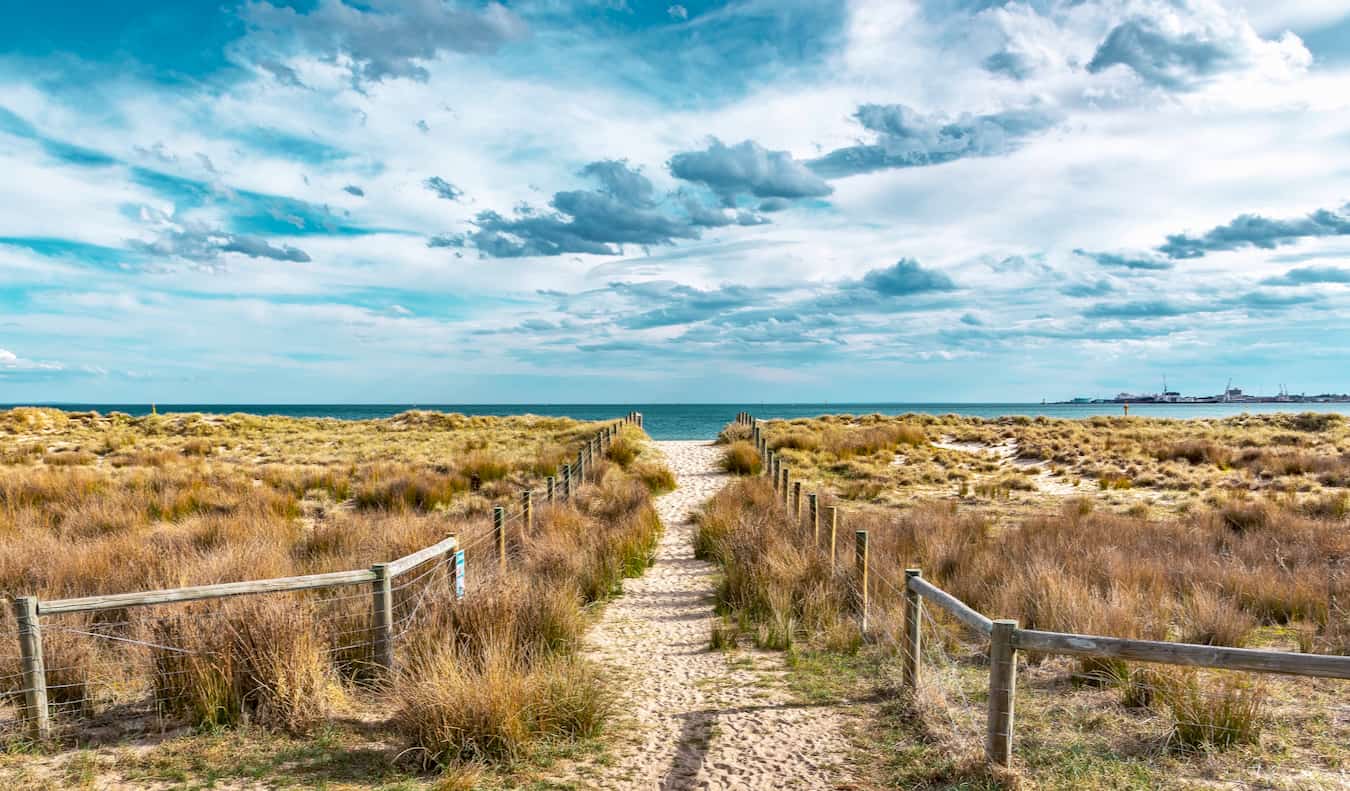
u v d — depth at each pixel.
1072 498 18.34
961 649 7.24
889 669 6.73
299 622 5.87
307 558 10.84
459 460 22.72
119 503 14.80
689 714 5.91
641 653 7.68
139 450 26.03
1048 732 5.21
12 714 5.61
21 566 9.38
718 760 5.05
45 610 5.37
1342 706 5.59
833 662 7.21
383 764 4.92
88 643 6.51
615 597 10.14
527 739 5.11
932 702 5.75
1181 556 10.73
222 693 5.55
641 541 12.70
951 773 4.66
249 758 4.98
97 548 10.03
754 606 9.08
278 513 15.27
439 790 4.51
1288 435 28.98
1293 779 4.44
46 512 14.21
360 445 29.70
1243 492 17.42
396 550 10.20
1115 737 5.13
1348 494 16.23
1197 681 5.70
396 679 6.04
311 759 4.98
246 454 26.64
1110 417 38.97
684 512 17.27
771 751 5.18
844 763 4.96
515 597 7.44
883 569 9.76
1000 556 10.73
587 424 39.16
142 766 4.88
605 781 4.73
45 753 5.11
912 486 20.56
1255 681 5.98
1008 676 4.52
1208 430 32.78
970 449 28.66
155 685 5.76
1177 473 21.02
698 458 27.86
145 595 5.61
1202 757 4.78
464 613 6.97
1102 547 10.59
